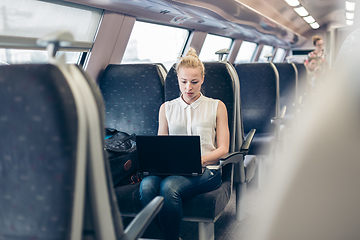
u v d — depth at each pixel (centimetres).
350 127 39
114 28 291
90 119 69
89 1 250
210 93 214
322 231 35
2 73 71
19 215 74
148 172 176
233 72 218
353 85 40
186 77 182
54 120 66
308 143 43
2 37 200
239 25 502
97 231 76
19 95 68
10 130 71
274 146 337
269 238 40
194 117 191
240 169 226
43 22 238
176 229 162
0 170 75
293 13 781
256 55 839
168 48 424
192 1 321
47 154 68
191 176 171
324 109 42
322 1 727
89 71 288
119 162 201
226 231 222
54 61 69
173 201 161
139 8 295
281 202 42
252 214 250
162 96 245
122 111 256
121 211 182
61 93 66
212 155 181
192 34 464
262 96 337
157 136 167
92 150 70
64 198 68
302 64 489
